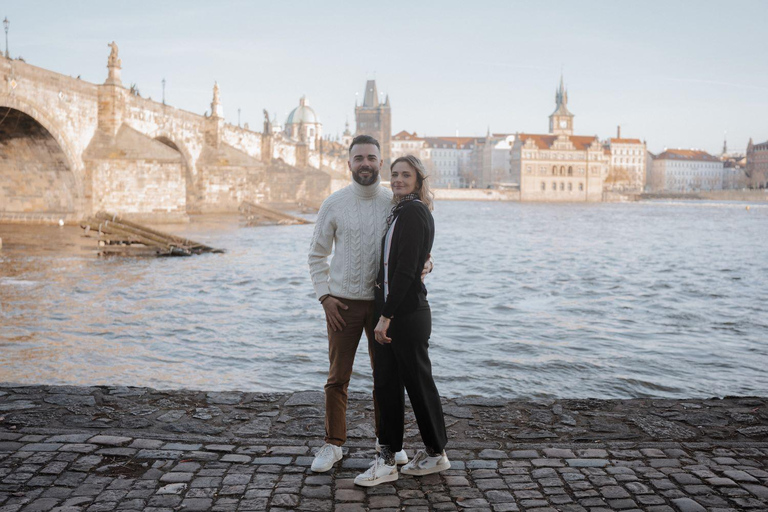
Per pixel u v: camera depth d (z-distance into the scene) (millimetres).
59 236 41938
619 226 75000
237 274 27391
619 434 6664
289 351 14016
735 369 12969
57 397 7551
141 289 22656
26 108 46375
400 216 5578
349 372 5926
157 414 7102
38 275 25328
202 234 51031
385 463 5598
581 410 7418
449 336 15797
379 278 5758
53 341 14469
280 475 5664
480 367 12852
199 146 83000
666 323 17781
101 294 21281
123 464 5785
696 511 4988
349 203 5891
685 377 12367
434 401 5723
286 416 7105
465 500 5238
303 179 104125
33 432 6418
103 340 14742
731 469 5719
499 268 31766
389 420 5625
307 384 11602
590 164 196875
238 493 5293
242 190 84312
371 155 5766
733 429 6789
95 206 55094
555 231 64125
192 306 19562
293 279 26156
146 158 58000
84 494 5207
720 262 35969
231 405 7441
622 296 22891
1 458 5809
